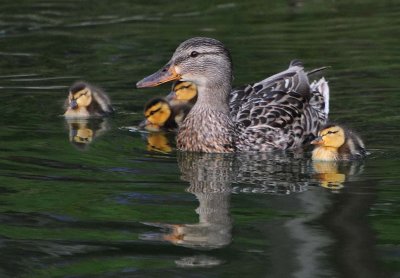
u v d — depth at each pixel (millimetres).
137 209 10789
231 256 9438
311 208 10852
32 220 10438
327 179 12133
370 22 20938
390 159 13008
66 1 23203
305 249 9602
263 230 10117
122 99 16234
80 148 13586
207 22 21141
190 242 9758
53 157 13047
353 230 10078
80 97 15273
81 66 17938
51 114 15344
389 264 9195
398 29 20234
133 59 18312
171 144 14234
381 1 22859
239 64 17922
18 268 9172
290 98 14852
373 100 15742
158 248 9648
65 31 20500
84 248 9648
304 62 17969
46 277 8953
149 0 23359
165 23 21078
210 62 14086
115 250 9562
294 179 12148
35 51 19016
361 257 9344
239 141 13906
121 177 12117
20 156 13031
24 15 21859
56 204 10969
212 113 13922
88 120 15148
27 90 16562
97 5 22812
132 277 8930
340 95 16031
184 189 11641
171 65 14258
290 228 10156
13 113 15344
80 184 11781
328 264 9188
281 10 22266
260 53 18656
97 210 10766
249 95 15039
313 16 21625
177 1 23234
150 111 14859
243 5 22766
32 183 11781
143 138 14398
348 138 13242
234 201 11148
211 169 12719
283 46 19141
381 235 9953
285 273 8938
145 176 12219
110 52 18844
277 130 14219
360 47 18938
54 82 17016
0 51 19047
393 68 17453
